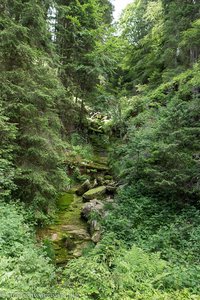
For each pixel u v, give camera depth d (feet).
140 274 14.61
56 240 22.67
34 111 24.09
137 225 22.81
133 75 63.93
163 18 47.57
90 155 44.75
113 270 15.49
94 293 12.51
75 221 26.94
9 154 22.12
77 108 46.47
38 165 24.30
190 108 27.78
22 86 23.41
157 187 26.11
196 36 30.12
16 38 23.32
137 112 44.19
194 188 23.61
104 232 22.66
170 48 43.42
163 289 13.83
